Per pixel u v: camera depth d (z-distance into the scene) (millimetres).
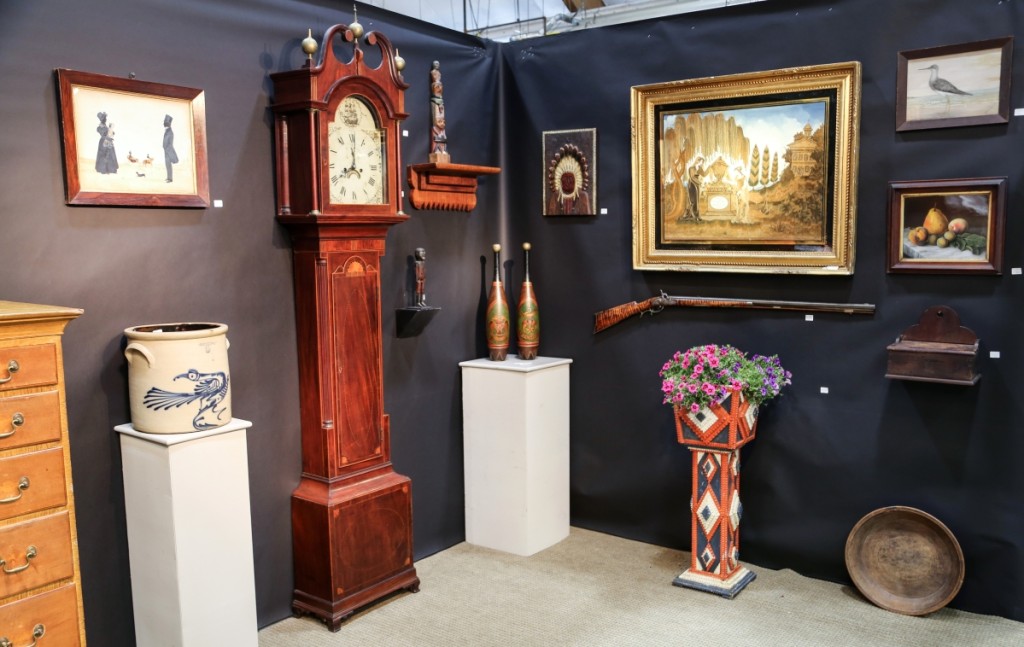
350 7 3414
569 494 4270
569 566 3789
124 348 2756
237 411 3100
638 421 4031
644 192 3846
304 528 3270
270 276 3180
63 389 2209
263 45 3090
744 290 3695
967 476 3262
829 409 3533
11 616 2148
